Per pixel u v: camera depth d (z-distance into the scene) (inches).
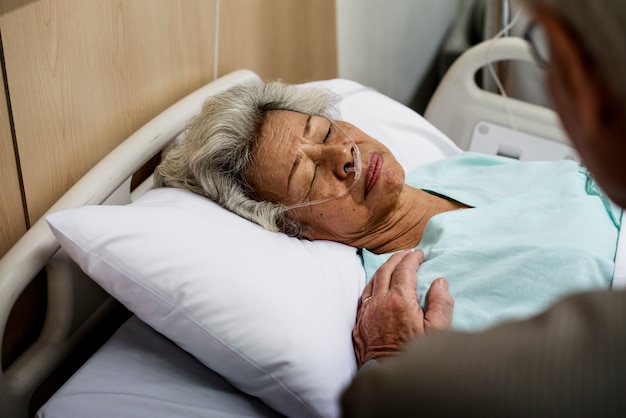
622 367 16.7
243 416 49.6
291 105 63.9
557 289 53.0
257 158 60.0
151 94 65.5
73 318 55.9
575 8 16.1
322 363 49.0
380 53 105.2
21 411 52.5
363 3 95.6
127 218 49.9
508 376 17.6
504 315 52.9
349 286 57.1
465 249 57.6
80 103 56.8
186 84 70.4
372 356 51.0
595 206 60.6
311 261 56.0
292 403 49.4
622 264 53.7
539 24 17.2
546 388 17.0
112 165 56.8
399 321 51.0
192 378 51.7
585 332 17.5
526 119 87.4
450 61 130.0
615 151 16.9
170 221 51.4
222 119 60.0
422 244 62.7
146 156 60.2
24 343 56.7
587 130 16.9
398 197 64.0
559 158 87.4
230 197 59.7
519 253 55.9
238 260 50.8
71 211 49.1
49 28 52.5
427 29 123.7
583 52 16.3
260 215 59.5
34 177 53.4
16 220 52.6
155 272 48.7
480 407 17.6
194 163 59.5
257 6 78.1
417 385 18.7
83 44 56.1
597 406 16.5
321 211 60.6
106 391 49.6
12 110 50.6
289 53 85.6
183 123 64.5
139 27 62.2
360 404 19.6
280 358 48.3
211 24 71.9
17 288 48.5
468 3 137.2
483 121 89.9
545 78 18.5
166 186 62.3
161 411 48.8
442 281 54.0
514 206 62.0
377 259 61.6
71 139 56.4
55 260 52.3
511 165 70.6
